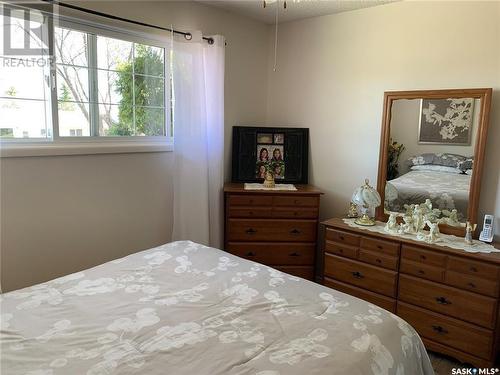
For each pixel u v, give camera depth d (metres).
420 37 2.62
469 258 2.11
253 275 1.72
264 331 1.26
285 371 1.05
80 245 2.36
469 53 2.42
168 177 2.83
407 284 2.37
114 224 2.54
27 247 2.12
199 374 1.03
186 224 2.88
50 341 1.18
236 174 3.33
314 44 3.21
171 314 1.36
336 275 2.72
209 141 3.00
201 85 2.82
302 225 2.99
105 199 2.46
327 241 2.75
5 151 1.97
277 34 3.46
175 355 1.12
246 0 2.80
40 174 2.13
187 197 2.86
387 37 2.78
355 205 2.91
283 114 3.52
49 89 2.19
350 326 1.30
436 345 2.27
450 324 2.21
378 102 2.89
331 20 3.08
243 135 3.31
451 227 2.47
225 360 1.09
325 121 3.23
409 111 2.65
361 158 3.04
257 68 3.47
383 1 2.71
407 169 2.68
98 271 1.73
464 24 2.43
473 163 2.39
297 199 2.96
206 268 1.79
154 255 1.94
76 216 2.32
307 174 3.38
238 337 1.22
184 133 2.79
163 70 2.82
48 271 2.22
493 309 2.05
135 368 1.05
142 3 2.54
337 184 3.21
